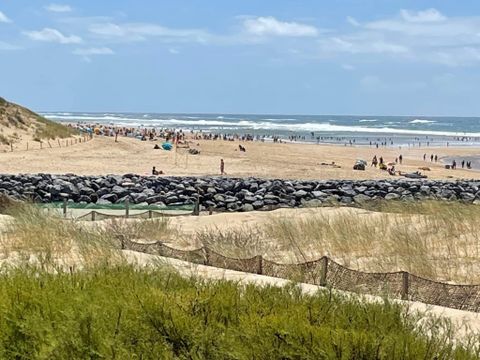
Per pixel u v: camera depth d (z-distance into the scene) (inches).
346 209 687.7
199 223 699.4
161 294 228.2
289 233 534.6
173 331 200.4
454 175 2055.9
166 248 462.0
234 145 2768.2
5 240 431.8
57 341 184.7
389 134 5123.0
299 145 3115.2
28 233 439.5
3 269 309.9
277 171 1802.4
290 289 280.1
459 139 4628.4
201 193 1251.2
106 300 220.1
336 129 5876.0
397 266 417.7
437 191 1400.1
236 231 586.2
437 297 341.7
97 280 260.8
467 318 289.6
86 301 217.2
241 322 208.1
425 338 215.2
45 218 507.8
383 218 576.1
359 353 189.9
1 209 700.7
